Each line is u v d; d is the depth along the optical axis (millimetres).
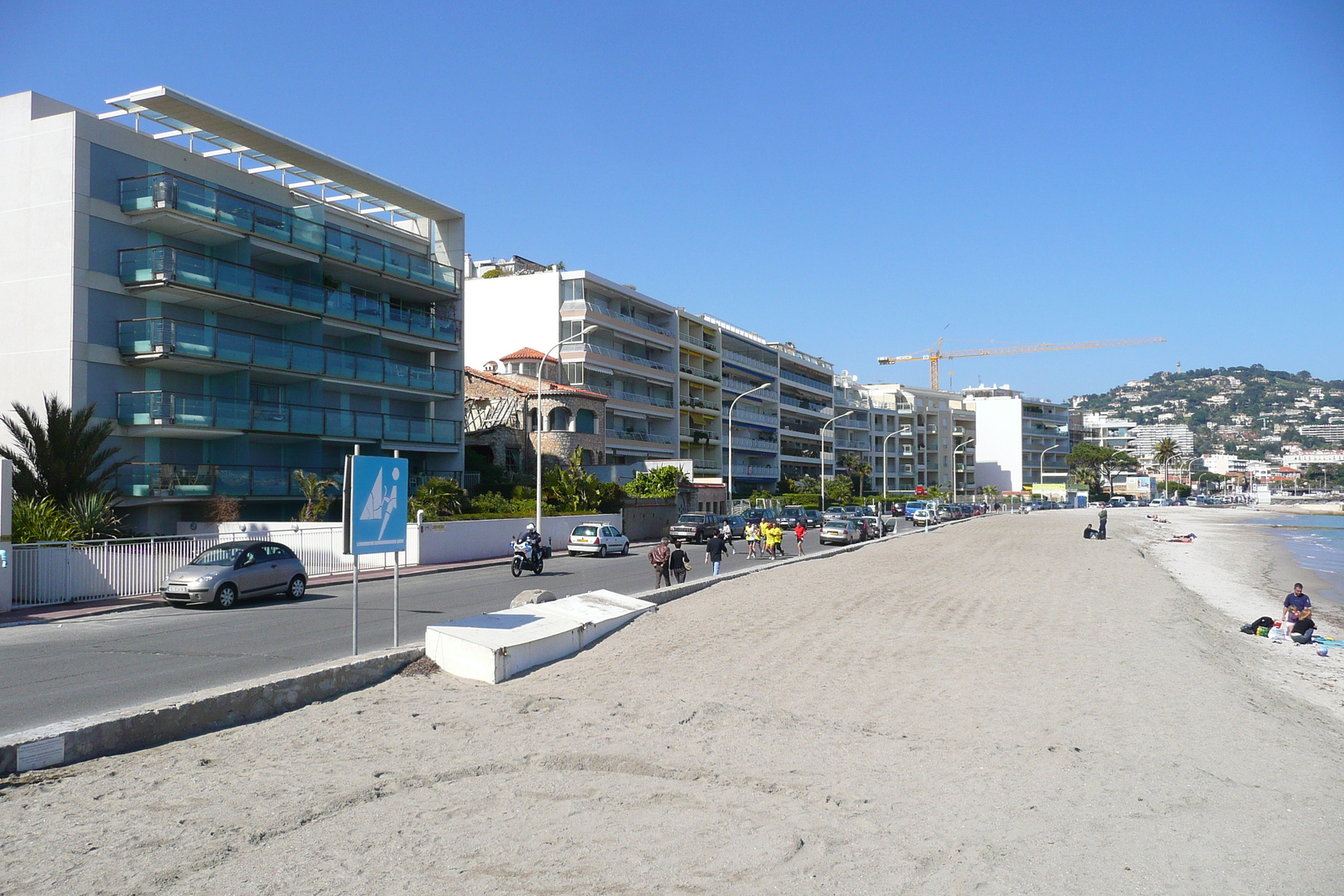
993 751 9039
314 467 37781
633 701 10484
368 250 41438
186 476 31891
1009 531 65750
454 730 9109
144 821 6406
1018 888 5723
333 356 38875
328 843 6113
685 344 78438
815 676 12477
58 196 29891
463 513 39062
